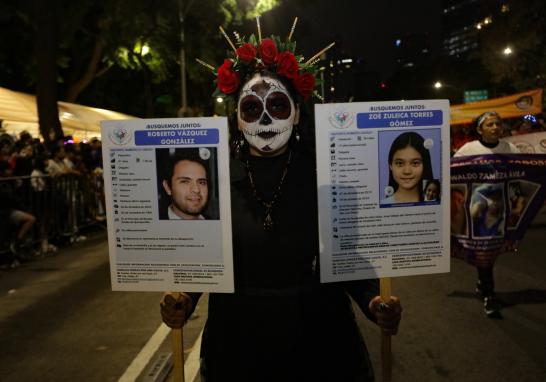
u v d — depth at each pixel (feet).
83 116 61.16
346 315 6.83
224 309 6.72
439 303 17.49
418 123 6.70
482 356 13.32
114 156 6.77
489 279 16.29
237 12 61.57
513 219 15.97
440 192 6.80
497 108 50.42
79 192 34.65
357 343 6.81
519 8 75.46
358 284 7.05
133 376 12.87
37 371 13.50
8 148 29.32
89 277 23.35
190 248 6.68
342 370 6.58
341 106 6.54
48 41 43.60
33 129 49.55
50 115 43.88
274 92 6.72
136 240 6.84
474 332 14.90
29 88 88.94
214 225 6.63
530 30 75.97
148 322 16.76
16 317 17.99
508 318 15.92
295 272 6.55
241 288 6.67
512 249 16.06
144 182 6.75
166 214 6.73
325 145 6.55
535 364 12.75
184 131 6.61
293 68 6.77
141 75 94.38
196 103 96.07
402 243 6.77
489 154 15.98
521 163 15.81
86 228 37.76
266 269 6.54
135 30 59.62
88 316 17.75
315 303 6.57
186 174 6.64
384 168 6.66
